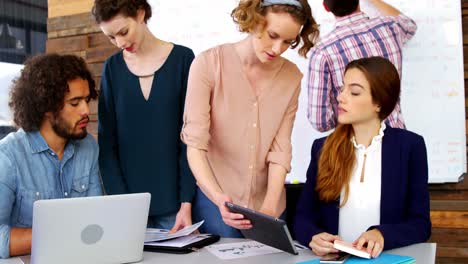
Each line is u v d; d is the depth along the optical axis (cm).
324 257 148
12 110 182
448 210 266
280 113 187
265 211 182
